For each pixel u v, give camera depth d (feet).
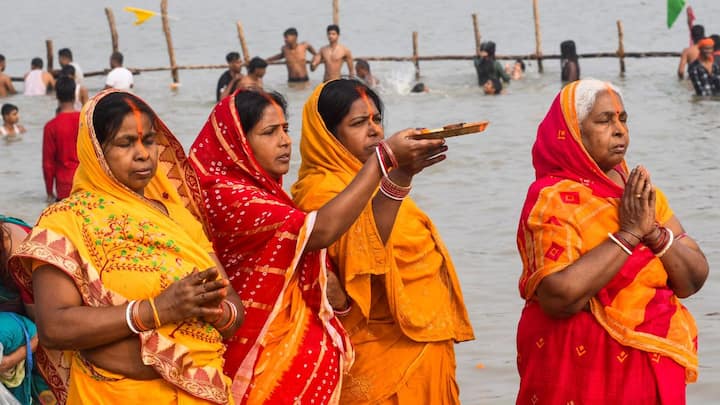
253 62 183.73
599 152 36.32
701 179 109.29
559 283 34.91
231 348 36.17
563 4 338.13
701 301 70.90
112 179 31.65
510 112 163.12
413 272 39.70
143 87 209.87
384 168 34.81
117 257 31.17
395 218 37.55
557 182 36.50
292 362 36.35
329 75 214.48
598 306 35.83
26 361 39.78
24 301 39.81
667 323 36.04
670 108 159.63
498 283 76.48
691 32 195.72
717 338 63.87
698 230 89.56
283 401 36.14
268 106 38.42
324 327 37.09
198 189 36.22
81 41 298.56
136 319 30.37
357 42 280.51
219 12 368.89
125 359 31.12
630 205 35.29
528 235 36.45
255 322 36.01
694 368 36.24
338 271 38.99
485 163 121.90
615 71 209.97
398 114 166.81
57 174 98.48
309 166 40.78
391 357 39.60
